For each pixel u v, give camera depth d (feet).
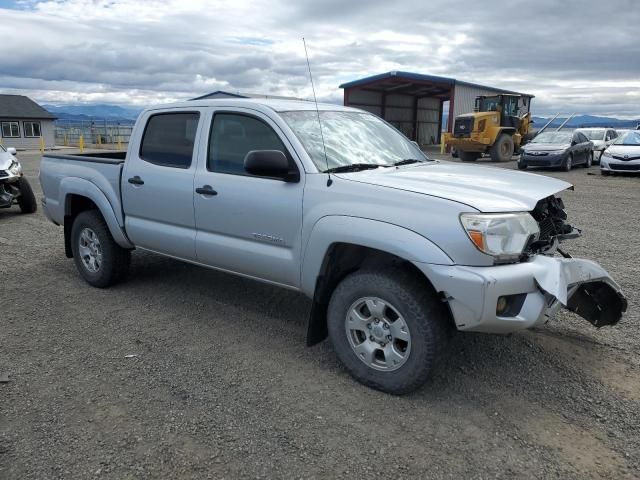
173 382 11.84
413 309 10.66
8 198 31.86
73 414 10.61
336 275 12.32
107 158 19.72
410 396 11.27
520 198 11.23
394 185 11.30
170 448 9.53
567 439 9.81
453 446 9.59
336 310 11.85
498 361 12.82
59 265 21.27
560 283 10.53
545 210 12.39
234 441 9.73
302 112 13.97
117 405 10.92
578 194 41.70
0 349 13.53
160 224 15.88
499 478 8.79
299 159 12.56
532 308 10.42
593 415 10.59
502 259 10.30
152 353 13.29
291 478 8.79
